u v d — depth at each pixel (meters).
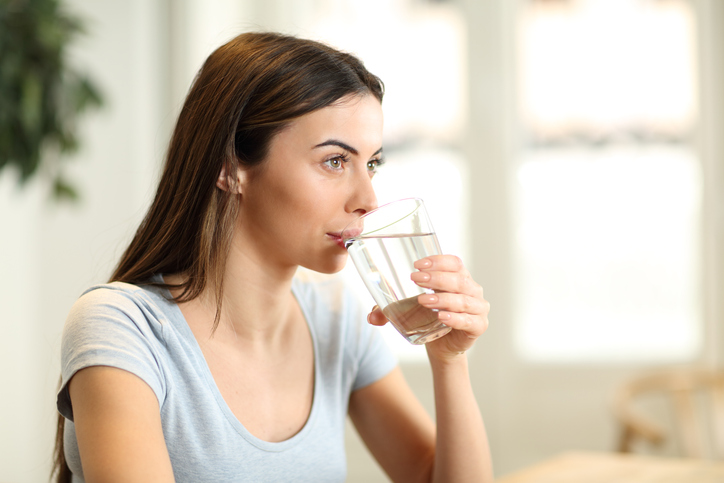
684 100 3.46
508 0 3.56
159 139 3.53
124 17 3.47
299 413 1.09
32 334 3.38
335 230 1.01
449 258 0.91
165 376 0.94
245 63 1.02
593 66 3.53
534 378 3.56
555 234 3.56
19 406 3.25
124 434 0.82
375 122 1.02
